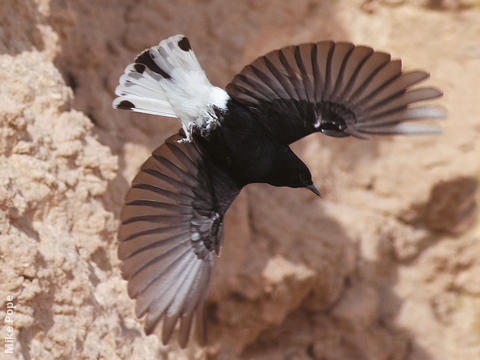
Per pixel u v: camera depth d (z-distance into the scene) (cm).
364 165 1521
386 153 1533
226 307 1316
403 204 1523
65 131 1077
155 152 819
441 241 1547
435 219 1543
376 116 775
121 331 1059
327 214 1445
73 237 1048
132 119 1266
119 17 1355
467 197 1537
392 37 1545
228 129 796
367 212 1503
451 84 1543
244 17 1453
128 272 814
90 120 1191
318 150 1484
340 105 785
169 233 831
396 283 1523
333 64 765
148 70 779
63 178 1054
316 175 1470
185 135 807
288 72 778
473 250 1547
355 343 1449
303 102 796
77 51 1248
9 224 938
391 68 756
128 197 820
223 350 1333
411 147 1533
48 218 1015
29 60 1084
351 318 1443
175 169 830
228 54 1421
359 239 1476
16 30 1094
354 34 1530
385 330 1496
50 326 952
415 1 1553
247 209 1376
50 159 1041
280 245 1368
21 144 1002
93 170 1094
